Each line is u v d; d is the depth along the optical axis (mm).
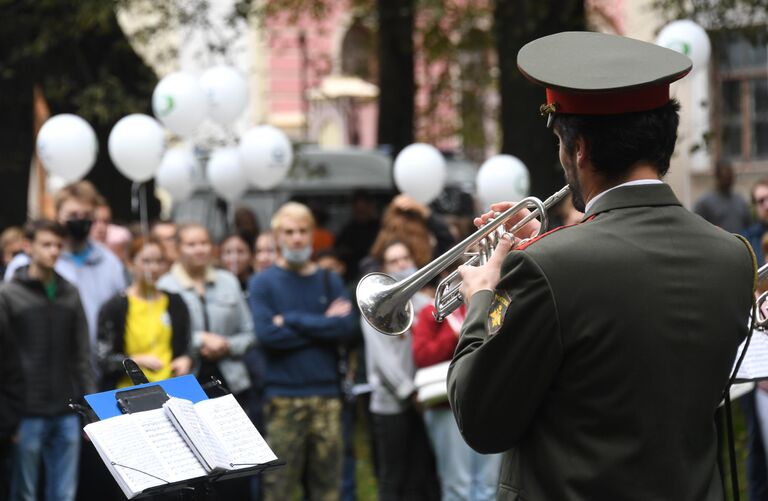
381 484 8562
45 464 8477
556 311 3381
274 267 8578
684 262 3461
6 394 8328
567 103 3510
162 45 19156
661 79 3402
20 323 8367
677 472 3398
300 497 10055
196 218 17516
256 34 28266
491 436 3506
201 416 4359
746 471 9242
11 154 16406
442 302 4137
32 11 16281
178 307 8453
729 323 3477
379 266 8609
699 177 25031
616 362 3385
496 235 3977
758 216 12117
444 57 21906
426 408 8078
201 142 17078
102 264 9430
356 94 23703
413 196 12484
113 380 8297
